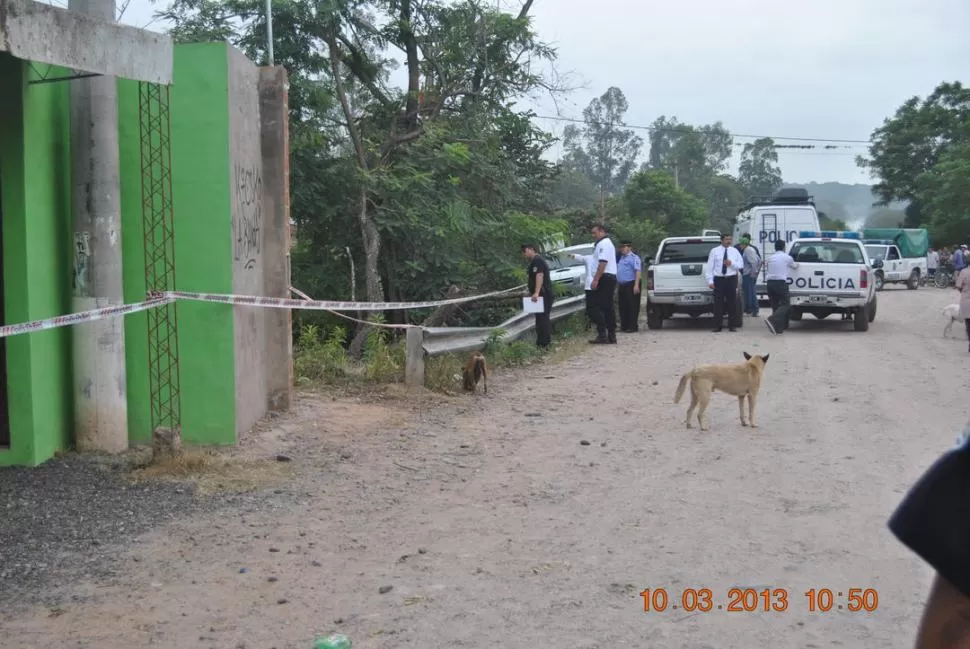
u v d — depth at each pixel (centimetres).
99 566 531
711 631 448
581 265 2366
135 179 783
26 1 580
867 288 1878
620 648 429
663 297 1969
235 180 814
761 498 678
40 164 722
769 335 1845
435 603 481
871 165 6581
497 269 1764
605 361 1453
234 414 801
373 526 612
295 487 700
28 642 432
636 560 546
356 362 1320
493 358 1371
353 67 1900
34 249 713
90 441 762
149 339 788
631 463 789
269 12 1367
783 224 2694
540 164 2167
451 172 1834
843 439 875
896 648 430
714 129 8875
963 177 5216
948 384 1204
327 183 1711
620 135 9319
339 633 443
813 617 464
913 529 211
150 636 439
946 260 4250
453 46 1892
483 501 673
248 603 480
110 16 746
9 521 601
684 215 5269
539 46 1958
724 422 965
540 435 902
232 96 805
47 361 733
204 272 792
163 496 662
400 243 1777
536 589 501
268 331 936
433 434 901
